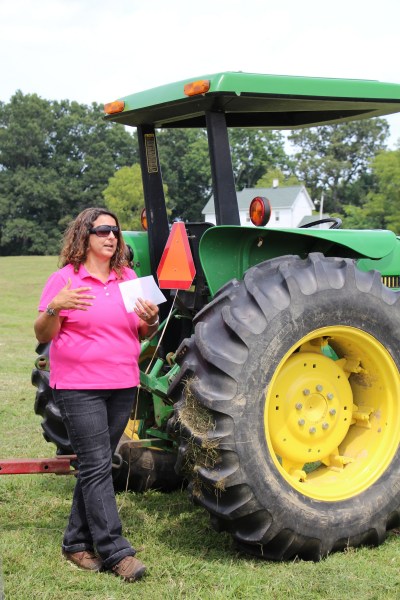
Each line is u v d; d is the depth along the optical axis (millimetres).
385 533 3658
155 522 3918
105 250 3324
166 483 4465
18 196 78875
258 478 3277
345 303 3559
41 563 3346
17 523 3877
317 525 3406
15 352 10930
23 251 78312
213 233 3617
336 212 70062
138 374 3447
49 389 4273
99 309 3275
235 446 3236
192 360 3346
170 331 4301
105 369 3275
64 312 3242
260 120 4676
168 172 43469
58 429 4340
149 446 4102
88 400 3270
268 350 3322
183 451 3322
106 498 3268
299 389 3617
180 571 3279
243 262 3725
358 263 4195
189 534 3738
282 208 50375
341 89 3764
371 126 71750
